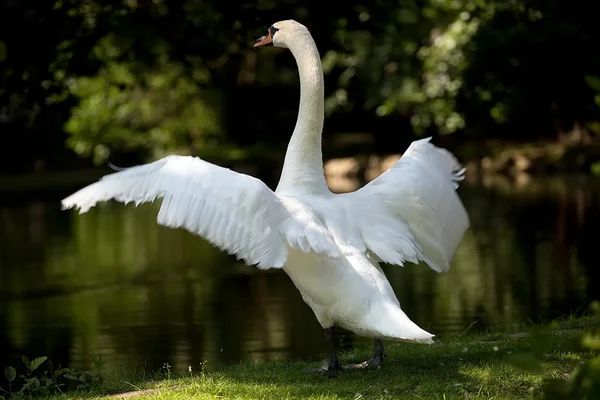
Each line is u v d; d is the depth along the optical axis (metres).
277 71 39.22
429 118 34.91
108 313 14.59
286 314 14.02
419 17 28.83
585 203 25.33
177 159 6.62
